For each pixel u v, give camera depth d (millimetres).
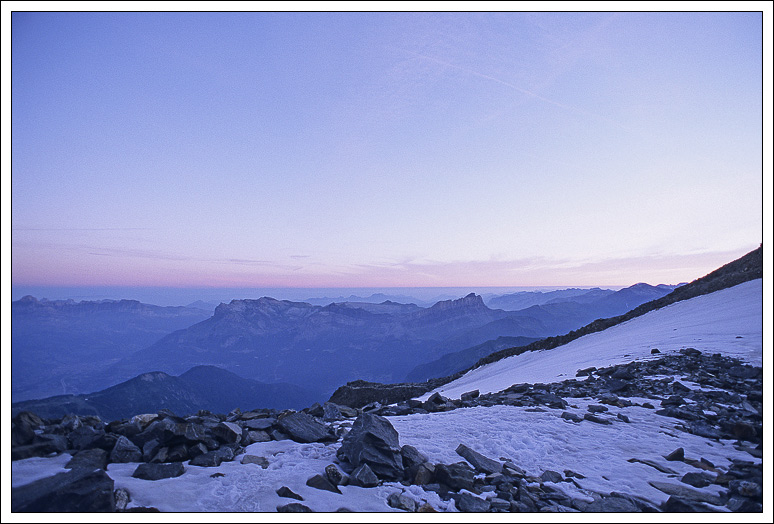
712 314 37062
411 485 6652
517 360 52438
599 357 30734
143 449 7164
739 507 6250
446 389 41656
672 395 15273
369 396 46719
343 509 5543
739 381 17266
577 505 6430
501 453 8711
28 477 5645
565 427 10805
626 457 8859
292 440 8750
